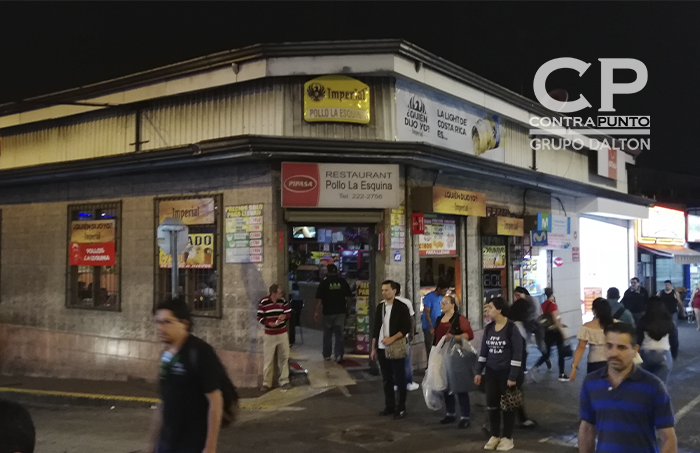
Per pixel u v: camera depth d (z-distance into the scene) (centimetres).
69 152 1384
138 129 1257
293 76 1085
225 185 1105
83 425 901
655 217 2520
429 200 1138
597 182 2000
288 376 1033
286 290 1057
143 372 1209
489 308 706
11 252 1471
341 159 1063
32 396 1158
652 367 770
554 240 1666
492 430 693
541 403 917
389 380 841
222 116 1140
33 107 1438
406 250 1147
